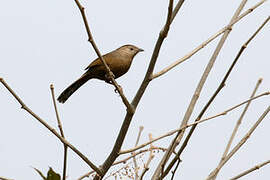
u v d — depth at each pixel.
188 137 5.85
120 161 6.37
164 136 5.80
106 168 6.13
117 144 6.08
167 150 5.92
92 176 6.04
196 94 6.60
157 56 6.09
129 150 6.00
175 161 5.89
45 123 5.61
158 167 6.05
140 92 6.23
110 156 6.14
